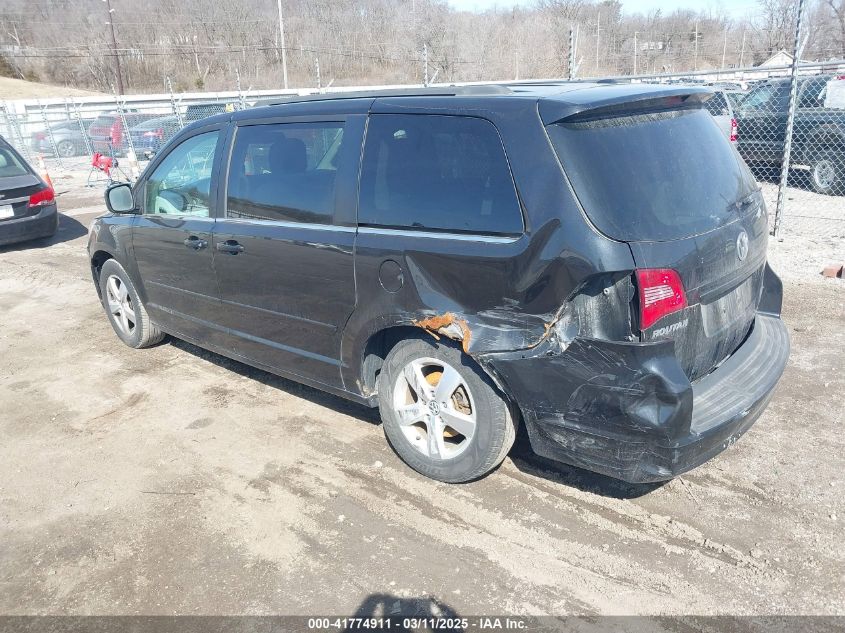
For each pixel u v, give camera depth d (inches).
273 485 144.9
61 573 122.0
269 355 168.6
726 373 127.6
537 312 114.7
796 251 310.7
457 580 115.0
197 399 187.9
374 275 135.6
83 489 147.6
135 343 224.4
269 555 123.5
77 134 926.4
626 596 109.8
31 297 296.7
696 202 119.4
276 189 156.8
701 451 113.2
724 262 121.1
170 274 192.4
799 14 318.0
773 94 503.2
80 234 436.1
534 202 113.6
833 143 453.7
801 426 157.9
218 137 174.1
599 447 115.0
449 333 124.1
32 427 176.9
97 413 182.7
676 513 129.1
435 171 128.2
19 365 219.3
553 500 134.6
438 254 124.8
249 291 165.9
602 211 108.7
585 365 111.8
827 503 130.0
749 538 121.6
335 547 124.6
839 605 106.0
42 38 2460.6
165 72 2174.0
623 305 108.0
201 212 178.9
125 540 129.9
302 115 153.2
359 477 146.0
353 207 139.9
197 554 124.8
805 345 203.0
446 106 127.9
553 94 121.4
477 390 127.3
